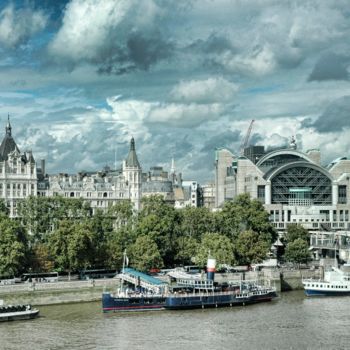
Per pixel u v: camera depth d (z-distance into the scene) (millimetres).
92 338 160000
